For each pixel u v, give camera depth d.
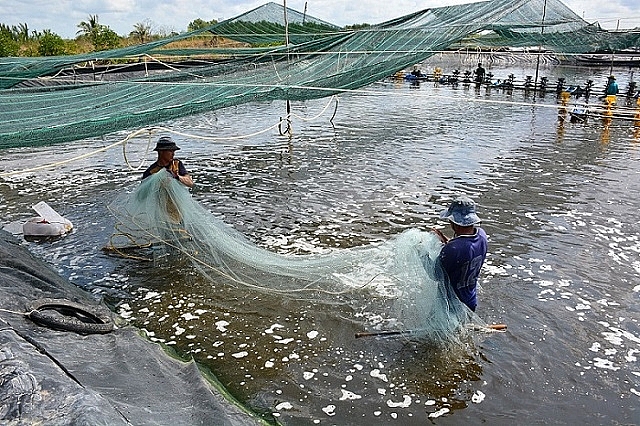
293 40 17.45
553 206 9.72
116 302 6.54
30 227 8.59
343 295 6.53
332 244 8.19
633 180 11.27
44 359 3.98
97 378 4.17
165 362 4.89
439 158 13.74
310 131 18.31
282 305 6.38
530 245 7.96
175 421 3.77
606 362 5.22
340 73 11.12
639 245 7.89
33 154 14.99
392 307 6.23
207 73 12.95
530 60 39.50
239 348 5.57
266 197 10.66
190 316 6.20
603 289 6.61
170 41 14.88
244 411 4.36
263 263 7.04
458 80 33.03
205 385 4.44
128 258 7.77
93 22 47.06
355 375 5.10
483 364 5.22
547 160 13.23
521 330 5.77
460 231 5.35
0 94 10.02
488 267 7.26
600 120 19.23
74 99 10.08
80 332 5.06
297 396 4.81
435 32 12.08
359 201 10.25
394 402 4.72
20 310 5.09
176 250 7.61
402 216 9.38
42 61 15.00
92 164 13.62
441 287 5.43
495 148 14.82
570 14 14.48
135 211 7.70
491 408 4.62
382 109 23.73
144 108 9.20
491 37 21.16
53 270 6.98
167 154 7.56
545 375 5.04
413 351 5.45
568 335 5.67
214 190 11.24
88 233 8.77
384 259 6.79
